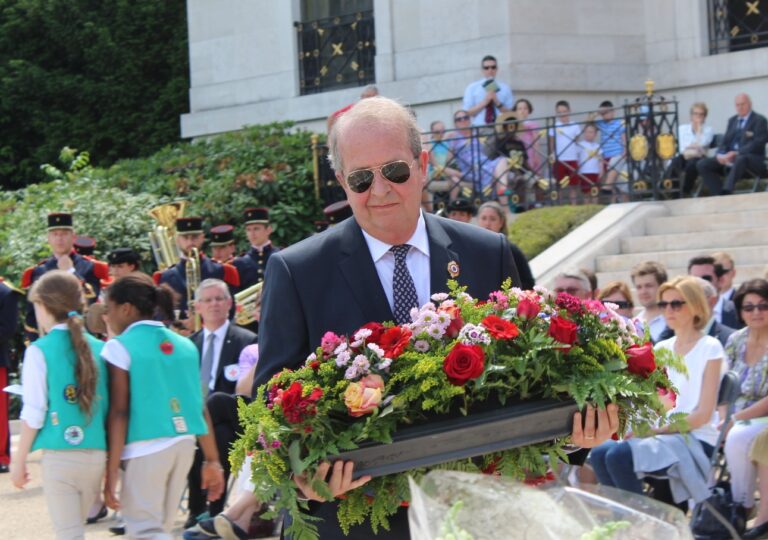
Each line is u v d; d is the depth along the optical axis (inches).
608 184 618.5
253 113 799.7
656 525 108.0
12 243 617.3
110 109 1039.6
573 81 701.9
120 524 349.1
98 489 279.4
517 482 110.8
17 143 1055.6
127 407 279.9
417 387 128.7
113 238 644.1
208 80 828.6
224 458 339.3
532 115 690.8
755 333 317.7
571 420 133.1
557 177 629.3
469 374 127.0
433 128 641.6
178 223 486.3
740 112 601.3
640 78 722.8
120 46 1040.2
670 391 138.9
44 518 365.7
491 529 105.8
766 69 692.7
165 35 1048.8
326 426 128.8
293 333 147.8
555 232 565.9
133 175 733.9
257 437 130.9
